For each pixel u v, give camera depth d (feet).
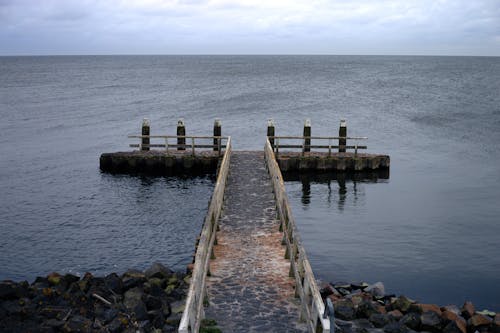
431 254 59.06
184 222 71.15
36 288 44.47
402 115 189.37
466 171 102.47
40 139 140.26
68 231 67.21
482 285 50.88
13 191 86.63
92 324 37.55
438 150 124.77
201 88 316.40
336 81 384.06
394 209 77.20
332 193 86.58
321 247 61.41
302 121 173.78
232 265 39.11
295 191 87.92
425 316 38.70
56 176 97.40
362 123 170.19
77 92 289.53
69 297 42.22
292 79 408.26
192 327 24.89
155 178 95.81
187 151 102.63
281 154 98.58
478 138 140.97
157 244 62.85
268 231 47.67
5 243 62.69
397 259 57.57
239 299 33.14
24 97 257.55
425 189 88.94
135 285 44.91
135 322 37.50
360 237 64.85
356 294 43.96
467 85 337.52
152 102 234.79
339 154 99.55
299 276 33.35
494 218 72.43
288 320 30.22
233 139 140.36
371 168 96.58
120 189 88.17
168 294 42.73
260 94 271.90
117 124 168.76
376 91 295.28
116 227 68.90
